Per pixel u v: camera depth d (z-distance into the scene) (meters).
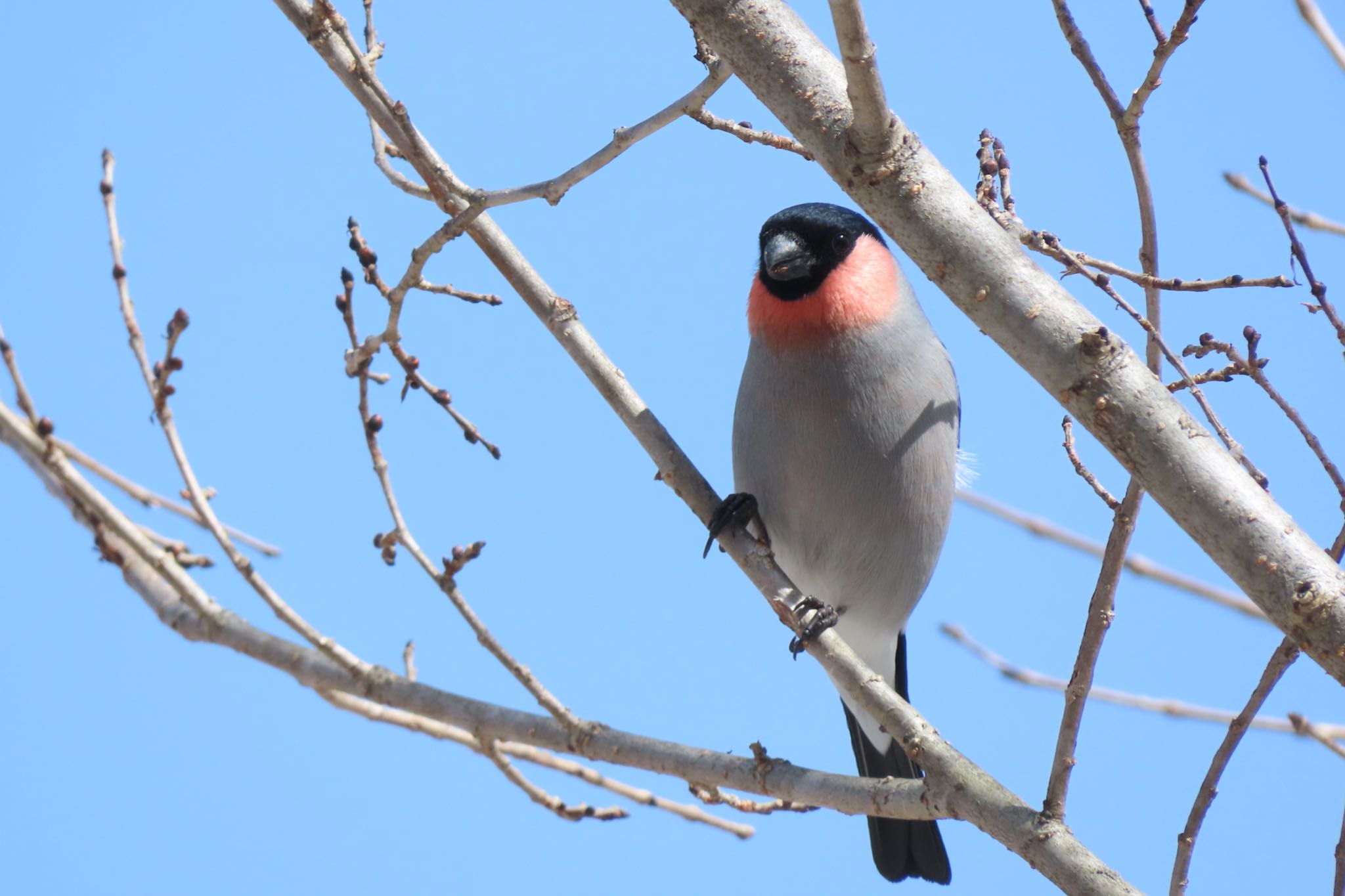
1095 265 6.57
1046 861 6.22
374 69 7.80
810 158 7.69
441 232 7.12
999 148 7.14
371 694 7.63
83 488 6.71
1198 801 6.22
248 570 7.30
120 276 7.20
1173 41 5.92
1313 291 6.39
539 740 7.48
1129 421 5.38
